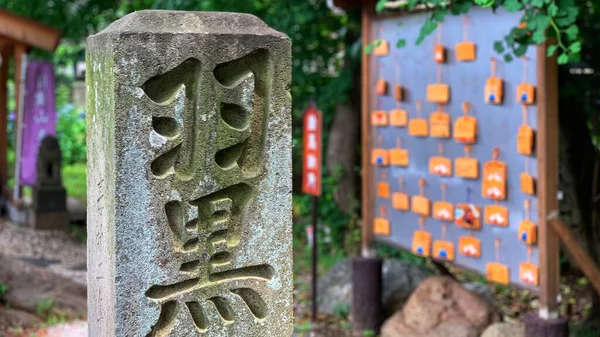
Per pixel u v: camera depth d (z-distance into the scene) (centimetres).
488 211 569
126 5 1162
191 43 312
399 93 639
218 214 326
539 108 523
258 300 340
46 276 680
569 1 466
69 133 1766
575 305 746
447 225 608
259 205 333
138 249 310
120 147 303
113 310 310
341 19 975
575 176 720
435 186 615
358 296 670
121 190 305
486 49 561
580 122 715
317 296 755
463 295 627
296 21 941
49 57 1378
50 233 994
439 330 605
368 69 671
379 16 657
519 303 771
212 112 319
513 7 457
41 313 655
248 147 330
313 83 1026
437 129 605
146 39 304
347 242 988
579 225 718
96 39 316
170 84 314
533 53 526
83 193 1393
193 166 318
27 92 1054
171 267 317
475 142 577
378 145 668
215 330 329
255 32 326
